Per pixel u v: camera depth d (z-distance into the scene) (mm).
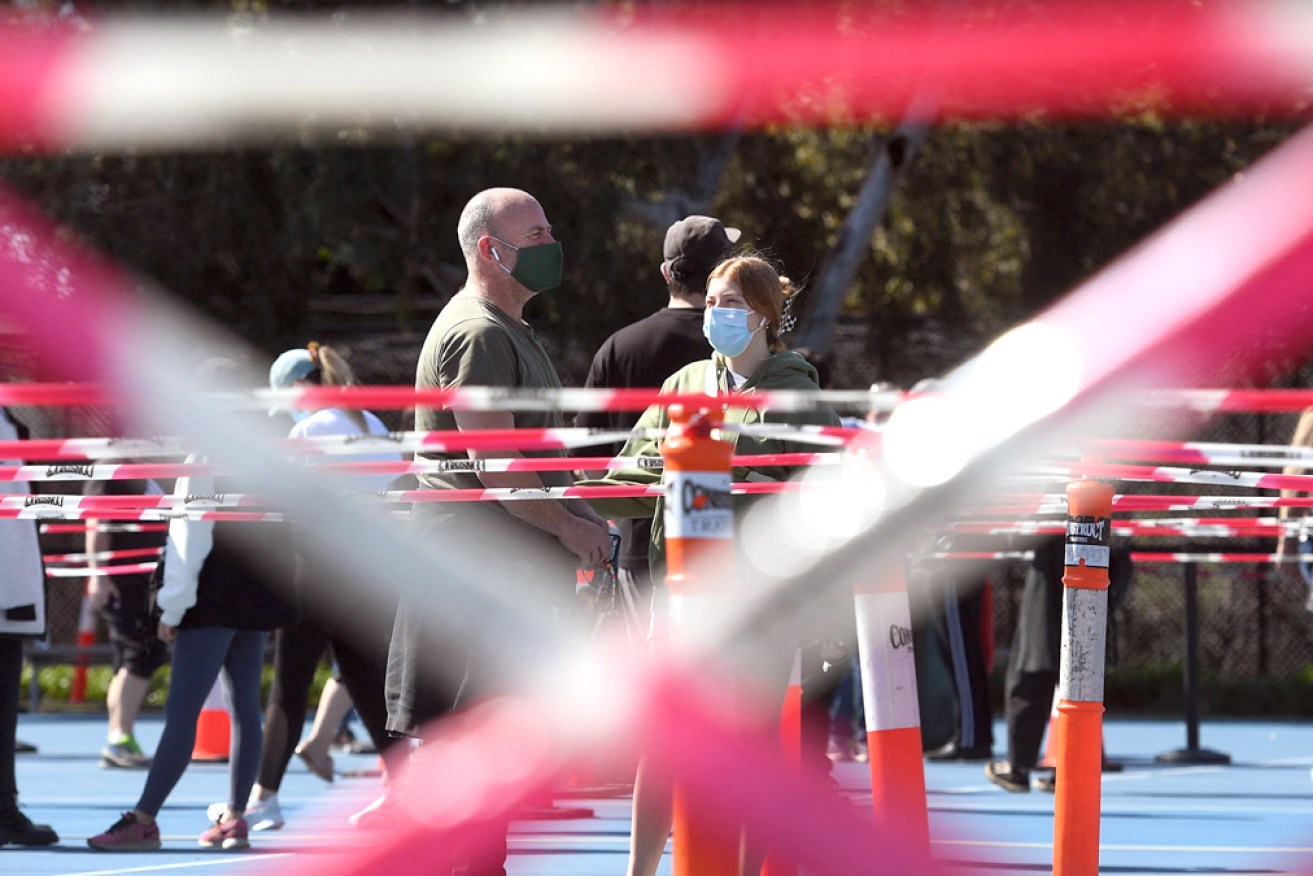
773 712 12578
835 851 4727
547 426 15477
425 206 57875
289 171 54500
